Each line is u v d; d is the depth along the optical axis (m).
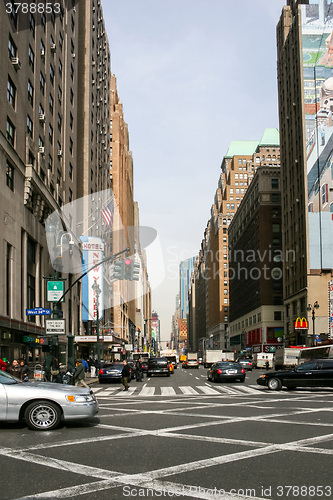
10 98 27.91
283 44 83.69
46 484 5.94
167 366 40.91
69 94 45.56
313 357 33.72
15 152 27.91
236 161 147.88
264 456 7.49
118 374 31.64
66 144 43.78
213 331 157.88
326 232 67.31
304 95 70.94
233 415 12.68
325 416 12.39
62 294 22.11
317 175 68.75
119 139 95.44
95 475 6.36
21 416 10.14
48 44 37.50
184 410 13.97
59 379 22.66
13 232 27.80
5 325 25.36
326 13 73.00
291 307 76.25
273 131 136.38
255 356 69.50
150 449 8.06
